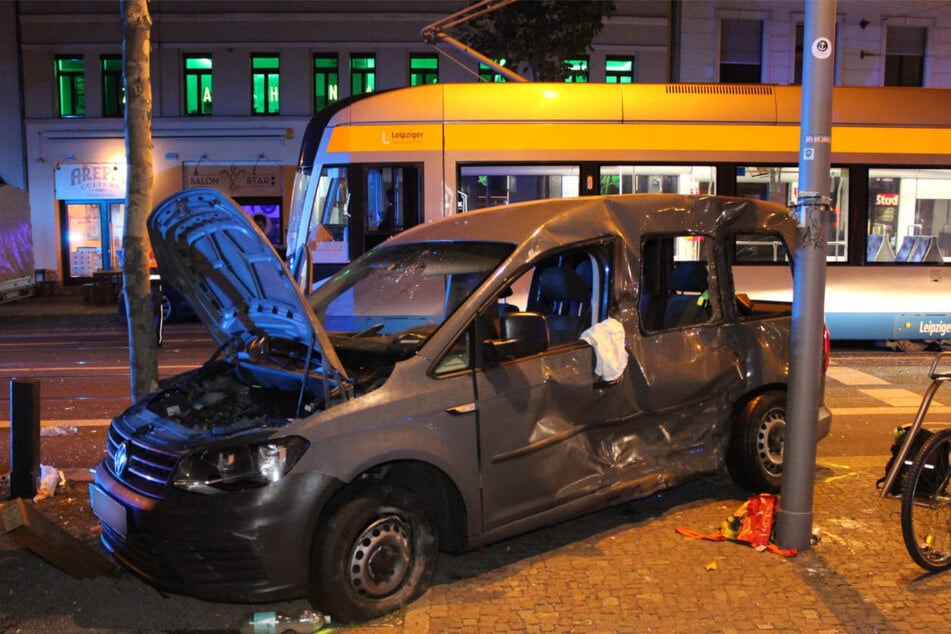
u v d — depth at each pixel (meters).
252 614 4.20
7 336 15.85
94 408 9.00
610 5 17.62
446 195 11.50
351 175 11.54
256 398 4.66
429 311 5.09
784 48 25.92
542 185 11.70
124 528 3.96
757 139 11.84
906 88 12.34
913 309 12.27
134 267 5.92
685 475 5.29
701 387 5.33
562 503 4.66
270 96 25.88
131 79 5.79
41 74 25.58
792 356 4.66
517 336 4.40
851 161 12.05
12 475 5.86
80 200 25.92
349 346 4.73
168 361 12.12
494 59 17.98
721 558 4.71
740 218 5.73
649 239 5.23
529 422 4.49
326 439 3.86
